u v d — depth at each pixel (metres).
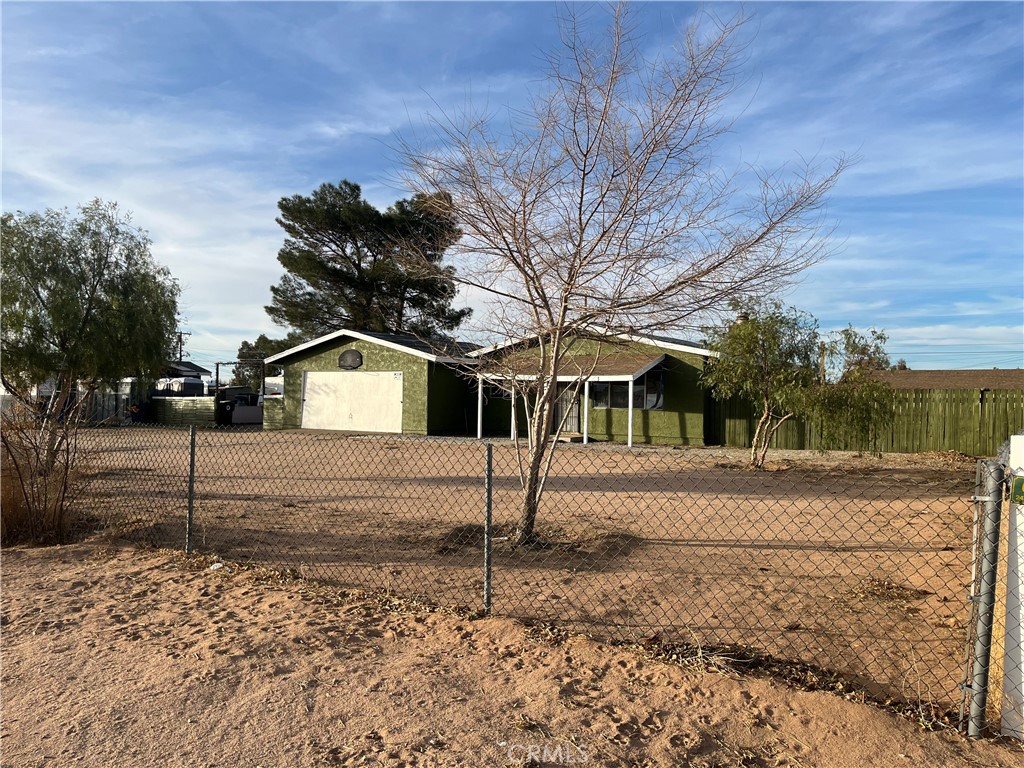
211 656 4.23
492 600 5.45
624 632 4.79
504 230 6.74
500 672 4.02
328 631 4.66
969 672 3.49
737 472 14.36
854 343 15.01
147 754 3.19
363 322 35.62
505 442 21.20
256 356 44.50
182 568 6.25
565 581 6.00
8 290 12.02
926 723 3.48
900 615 5.16
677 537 7.82
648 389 22.36
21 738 3.32
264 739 3.31
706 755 3.20
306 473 13.86
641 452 18.48
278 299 36.34
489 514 5.12
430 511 9.47
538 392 7.30
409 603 5.30
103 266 12.96
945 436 19.09
